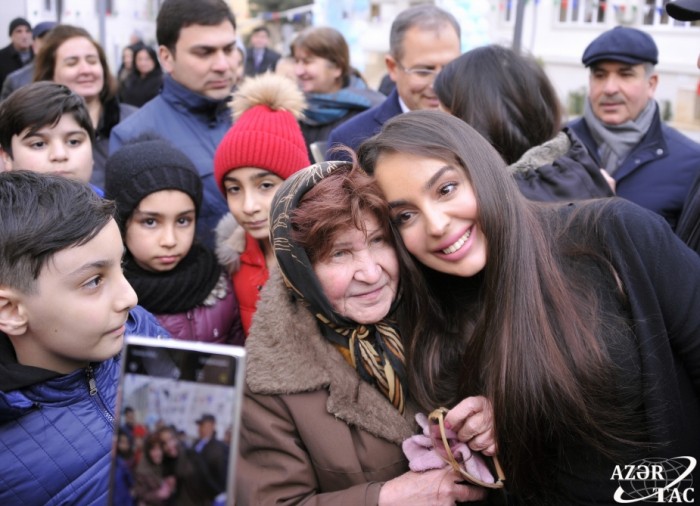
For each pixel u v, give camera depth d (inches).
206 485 34.3
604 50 118.2
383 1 376.8
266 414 54.7
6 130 88.4
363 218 52.1
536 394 50.1
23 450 51.9
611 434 51.9
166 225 83.4
